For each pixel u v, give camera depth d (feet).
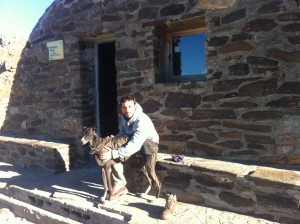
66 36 18.60
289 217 10.63
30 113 21.17
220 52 13.33
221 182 11.93
